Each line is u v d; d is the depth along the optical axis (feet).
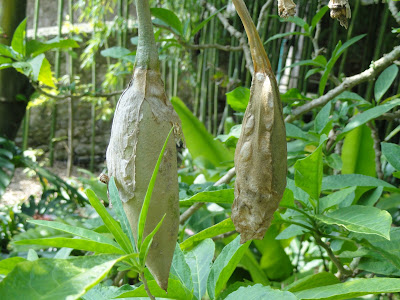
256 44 0.74
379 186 1.60
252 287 0.97
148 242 0.73
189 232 2.29
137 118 0.75
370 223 1.20
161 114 0.75
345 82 1.74
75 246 0.78
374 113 1.68
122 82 5.67
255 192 0.75
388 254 1.41
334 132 2.00
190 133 2.97
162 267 0.75
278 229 2.33
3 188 2.92
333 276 1.32
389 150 1.61
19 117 2.97
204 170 2.75
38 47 2.02
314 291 1.08
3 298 0.63
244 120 0.76
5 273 0.87
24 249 2.01
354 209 1.29
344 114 1.91
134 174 0.75
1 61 1.97
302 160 1.33
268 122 0.74
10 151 3.06
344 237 1.52
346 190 1.47
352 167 2.20
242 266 2.25
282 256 2.35
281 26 3.65
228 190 1.26
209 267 1.26
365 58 3.29
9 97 2.84
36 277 0.66
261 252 2.36
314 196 1.42
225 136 1.77
